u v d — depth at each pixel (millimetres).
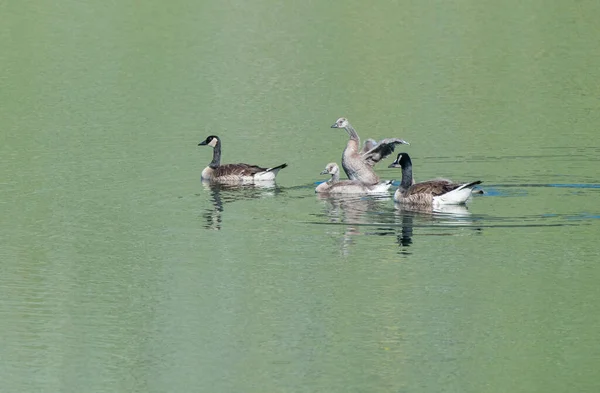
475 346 20359
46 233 28109
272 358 19984
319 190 32375
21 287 23844
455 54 55844
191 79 51219
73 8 69188
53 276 24656
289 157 37375
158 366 19625
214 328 21438
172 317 22047
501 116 42938
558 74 51125
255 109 45188
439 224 27922
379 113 43844
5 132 41219
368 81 50188
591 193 30750
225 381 18953
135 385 18750
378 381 18922
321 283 23875
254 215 29594
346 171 34125
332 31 62156
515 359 19734
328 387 18703
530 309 22156
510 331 21062
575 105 44781
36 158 37125
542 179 32719
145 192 32594
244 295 23250
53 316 22172
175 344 20672
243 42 59344
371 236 27094
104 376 19234
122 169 35562
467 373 19156
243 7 69812
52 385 18938
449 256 25375
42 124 42656
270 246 26547
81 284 24125
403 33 61344
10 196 32062
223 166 34219
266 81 50500
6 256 26141
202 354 20234
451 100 46156
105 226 28719
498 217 28281
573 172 33531
